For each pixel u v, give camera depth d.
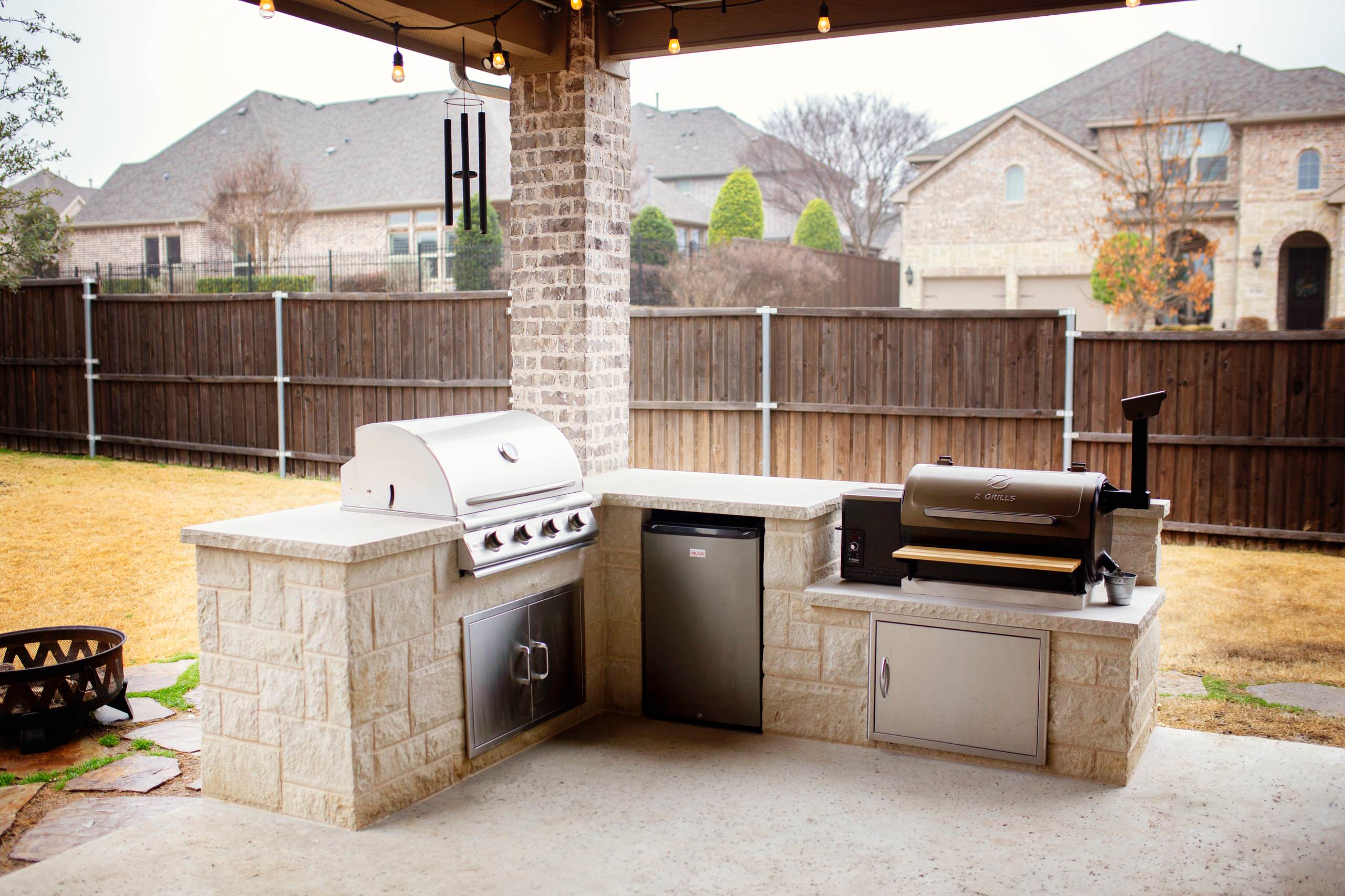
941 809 3.58
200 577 3.62
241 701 3.59
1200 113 19.59
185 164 25.38
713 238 23.39
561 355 5.41
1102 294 19.11
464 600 3.81
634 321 8.70
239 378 10.29
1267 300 19.20
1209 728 4.39
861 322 7.99
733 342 8.38
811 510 4.14
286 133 25.39
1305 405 7.11
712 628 4.36
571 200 5.30
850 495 4.22
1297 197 18.92
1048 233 20.66
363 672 3.39
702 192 29.61
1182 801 3.62
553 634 4.30
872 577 4.21
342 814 3.43
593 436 5.43
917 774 3.88
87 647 4.58
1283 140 18.95
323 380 9.90
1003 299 21.06
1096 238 19.14
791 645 4.23
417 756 3.64
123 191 25.36
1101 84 21.44
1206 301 19.56
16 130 9.66
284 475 10.22
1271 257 19.12
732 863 3.21
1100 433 7.51
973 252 21.22
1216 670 5.12
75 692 4.18
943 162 21.17
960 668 3.92
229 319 10.32
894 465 8.03
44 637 4.54
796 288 17.83
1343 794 3.68
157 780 3.85
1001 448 7.76
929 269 21.55
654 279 17.66
